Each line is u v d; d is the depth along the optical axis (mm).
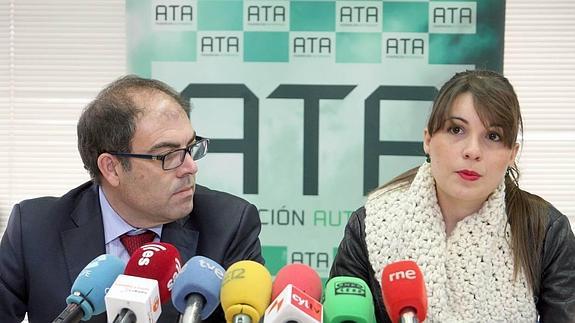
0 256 1653
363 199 2662
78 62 2900
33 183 2910
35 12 2881
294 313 975
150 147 1499
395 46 2615
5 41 2887
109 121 1519
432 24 2600
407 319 1052
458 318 1493
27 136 2908
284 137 2658
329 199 2666
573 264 1493
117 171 1541
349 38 2625
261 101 2654
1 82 2900
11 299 1617
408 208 1584
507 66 2844
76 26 2891
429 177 1573
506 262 1508
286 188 2670
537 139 2846
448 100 1408
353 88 2635
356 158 2650
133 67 2654
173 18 2645
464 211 1545
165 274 1212
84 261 1611
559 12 2811
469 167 1380
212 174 2676
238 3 2639
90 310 1163
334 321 1045
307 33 2633
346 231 1698
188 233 1679
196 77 2656
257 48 2645
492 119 1360
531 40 2826
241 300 1075
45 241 1638
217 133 2668
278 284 1163
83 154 1602
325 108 2645
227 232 1676
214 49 2650
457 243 1527
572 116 2834
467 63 2596
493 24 2580
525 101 2844
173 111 1532
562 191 2852
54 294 1589
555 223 1521
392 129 2637
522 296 1489
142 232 1655
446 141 1411
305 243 2678
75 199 1721
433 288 1505
